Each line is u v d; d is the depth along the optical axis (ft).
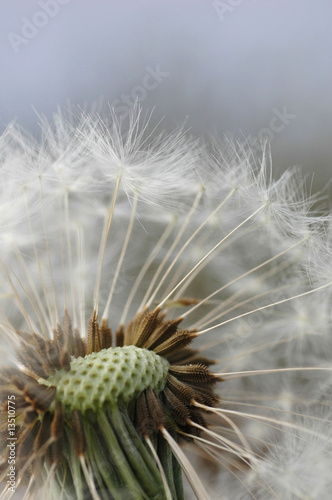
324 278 0.26
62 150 0.26
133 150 0.26
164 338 0.23
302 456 0.24
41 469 0.21
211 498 0.24
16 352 0.22
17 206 0.25
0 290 0.25
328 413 0.26
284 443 0.25
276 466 0.24
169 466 0.22
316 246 0.26
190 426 0.22
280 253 0.26
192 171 0.26
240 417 0.25
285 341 0.26
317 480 0.23
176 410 0.22
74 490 0.21
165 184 0.26
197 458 0.24
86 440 0.21
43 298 0.26
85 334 0.24
